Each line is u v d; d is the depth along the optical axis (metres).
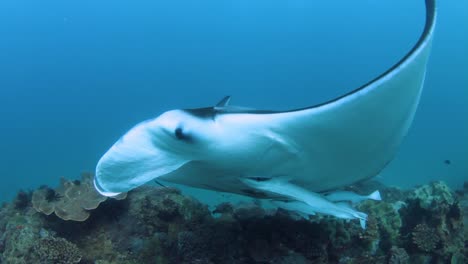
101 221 4.37
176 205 4.27
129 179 2.42
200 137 2.37
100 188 2.40
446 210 4.54
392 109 2.44
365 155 2.74
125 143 2.43
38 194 4.71
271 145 2.46
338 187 3.05
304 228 3.69
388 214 4.46
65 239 3.86
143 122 2.46
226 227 3.71
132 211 4.34
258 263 3.47
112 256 3.94
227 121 2.40
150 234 4.18
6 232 4.38
